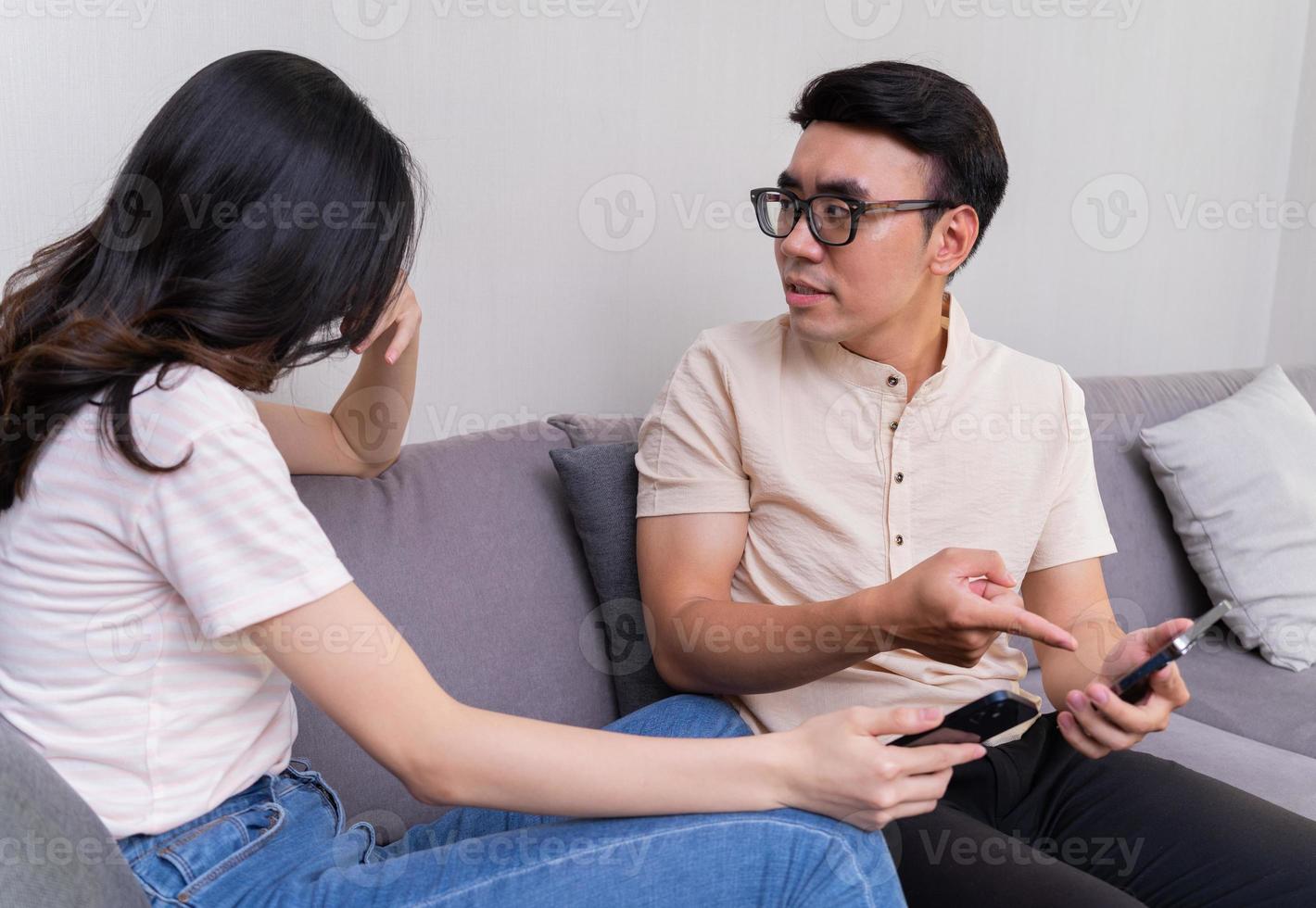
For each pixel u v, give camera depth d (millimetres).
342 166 896
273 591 789
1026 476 1315
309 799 960
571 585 1396
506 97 1617
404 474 1340
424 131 1558
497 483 1393
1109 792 1225
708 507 1280
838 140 1201
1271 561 1855
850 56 1951
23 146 1292
